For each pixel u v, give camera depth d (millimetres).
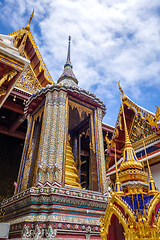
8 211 6398
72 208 5184
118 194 2527
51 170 5621
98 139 7449
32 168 7289
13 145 13805
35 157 7457
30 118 8359
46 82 11289
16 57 4133
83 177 8891
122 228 2365
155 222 2113
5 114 13117
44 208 4840
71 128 9430
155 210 2258
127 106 7254
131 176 2703
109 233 2441
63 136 6379
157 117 5945
